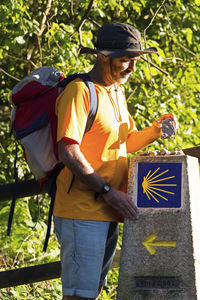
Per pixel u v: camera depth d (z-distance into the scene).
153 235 4.57
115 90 4.96
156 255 4.55
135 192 4.66
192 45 13.67
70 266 4.77
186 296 4.45
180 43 13.52
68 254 4.78
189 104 13.20
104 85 4.89
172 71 13.27
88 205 4.74
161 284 4.52
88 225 4.73
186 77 12.74
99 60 4.88
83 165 4.57
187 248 4.48
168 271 4.51
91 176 4.59
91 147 4.76
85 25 12.21
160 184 4.61
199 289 4.49
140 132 5.38
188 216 4.50
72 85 4.73
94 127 4.75
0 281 6.36
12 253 9.58
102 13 11.42
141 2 12.23
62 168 4.89
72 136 4.57
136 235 4.60
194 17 13.05
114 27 4.80
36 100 5.01
